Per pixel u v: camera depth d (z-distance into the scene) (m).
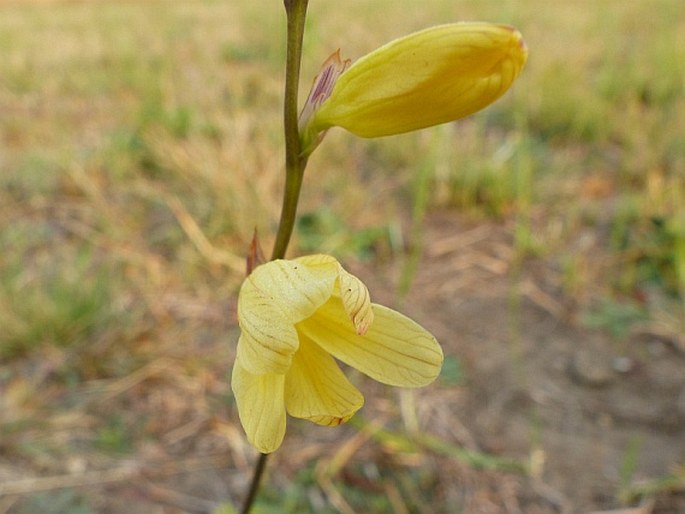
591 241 0.26
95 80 0.48
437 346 0.08
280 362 0.07
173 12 0.83
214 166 0.28
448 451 0.17
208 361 0.20
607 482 0.16
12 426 0.18
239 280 0.24
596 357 0.20
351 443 0.17
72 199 0.29
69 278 0.23
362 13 0.70
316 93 0.08
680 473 0.16
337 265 0.07
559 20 0.67
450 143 0.32
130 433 0.18
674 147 0.33
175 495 0.16
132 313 0.22
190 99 0.40
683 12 0.71
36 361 0.20
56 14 0.88
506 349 0.21
